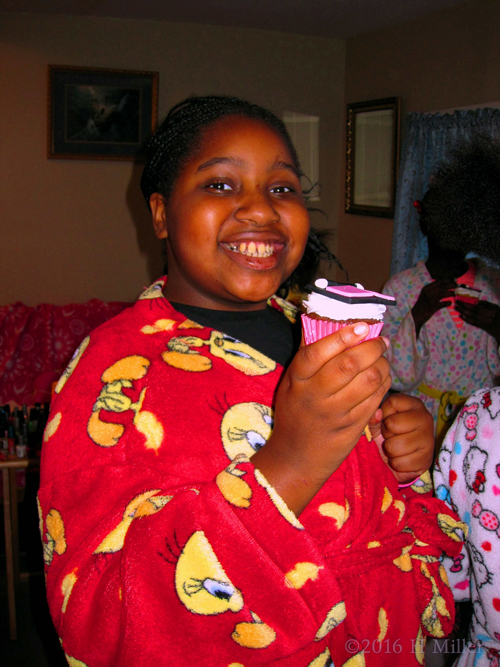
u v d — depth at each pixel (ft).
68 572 1.94
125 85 12.55
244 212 2.32
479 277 7.57
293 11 11.21
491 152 3.04
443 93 10.51
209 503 1.82
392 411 2.78
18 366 11.57
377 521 2.41
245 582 1.80
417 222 10.53
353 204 13.64
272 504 1.80
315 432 1.74
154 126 12.89
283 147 2.50
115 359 2.25
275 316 2.95
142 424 2.12
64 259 13.12
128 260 13.47
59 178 12.78
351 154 13.51
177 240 2.48
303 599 1.84
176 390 2.20
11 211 12.66
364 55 12.90
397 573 2.56
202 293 2.59
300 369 1.69
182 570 1.78
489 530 2.67
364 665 2.30
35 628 7.87
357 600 2.31
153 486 2.02
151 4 11.04
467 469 2.78
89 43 12.31
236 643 1.84
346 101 13.78
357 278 13.70
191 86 13.01
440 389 7.64
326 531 2.26
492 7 9.27
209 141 2.42
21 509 10.16
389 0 9.96
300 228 2.51
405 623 2.55
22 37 12.00
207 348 2.36
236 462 1.90
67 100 12.35
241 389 2.27
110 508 2.00
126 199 13.21
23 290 13.01
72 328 12.07
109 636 1.87
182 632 1.80
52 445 2.14
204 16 11.95
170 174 2.56
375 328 1.89
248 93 13.37
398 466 2.72
